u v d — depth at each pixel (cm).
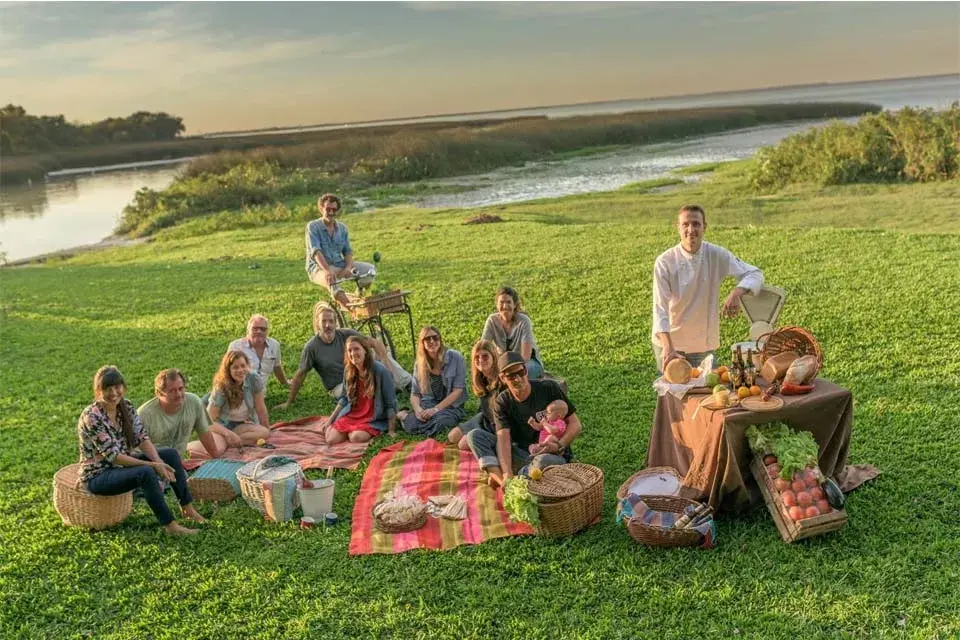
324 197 977
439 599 521
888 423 731
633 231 1889
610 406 841
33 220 4547
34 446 842
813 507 546
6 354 1305
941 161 2755
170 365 1148
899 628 458
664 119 7812
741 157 4778
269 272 1859
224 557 592
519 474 636
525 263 1609
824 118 9112
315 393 980
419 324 1233
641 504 575
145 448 634
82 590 557
